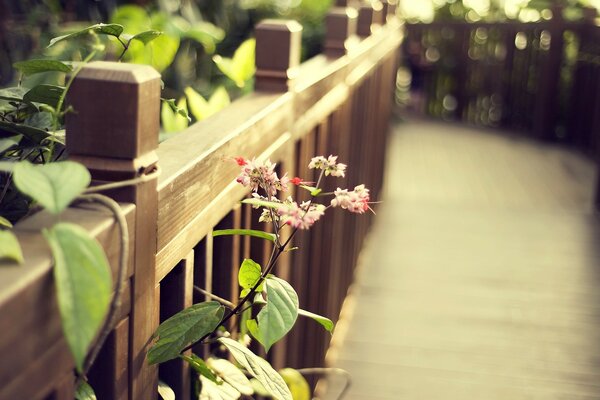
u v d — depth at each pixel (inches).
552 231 209.5
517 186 254.8
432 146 313.0
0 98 50.6
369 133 172.6
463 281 170.2
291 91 82.2
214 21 180.5
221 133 61.1
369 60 156.4
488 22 357.1
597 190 229.3
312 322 110.4
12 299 29.1
